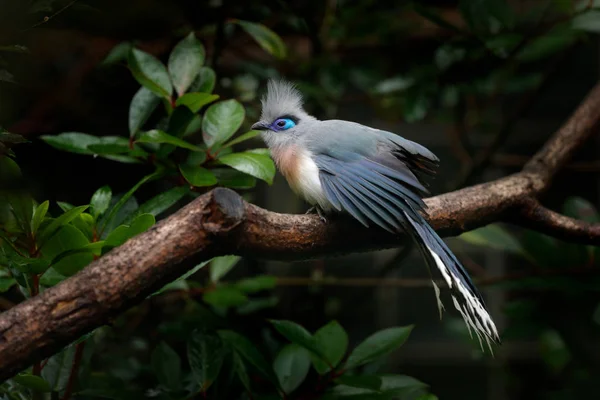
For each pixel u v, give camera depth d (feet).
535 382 46.44
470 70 38.09
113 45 37.73
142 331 36.11
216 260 30.86
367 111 49.37
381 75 42.14
